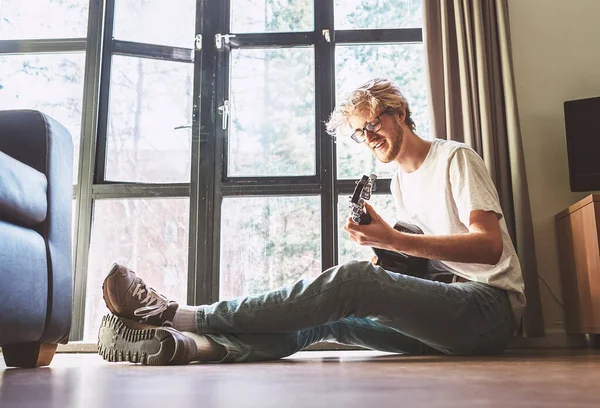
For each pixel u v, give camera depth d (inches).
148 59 103.0
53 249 52.0
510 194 87.2
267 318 51.5
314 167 99.4
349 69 102.0
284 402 22.5
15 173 46.4
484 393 25.0
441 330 53.4
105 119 100.0
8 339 44.2
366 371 39.1
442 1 92.2
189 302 94.0
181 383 31.4
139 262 97.8
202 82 100.0
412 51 102.4
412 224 63.2
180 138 101.5
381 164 98.4
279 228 98.6
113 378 35.5
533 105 94.0
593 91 93.8
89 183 96.8
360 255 96.2
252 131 101.2
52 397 25.2
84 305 93.2
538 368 40.4
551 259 89.5
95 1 101.7
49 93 102.4
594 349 76.0
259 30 103.4
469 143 86.9
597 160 85.0
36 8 104.7
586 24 95.8
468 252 53.8
